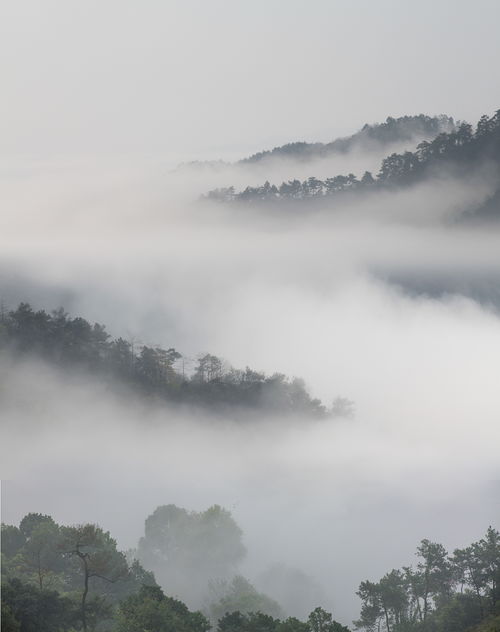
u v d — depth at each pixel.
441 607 178.12
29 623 129.88
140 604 135.50
